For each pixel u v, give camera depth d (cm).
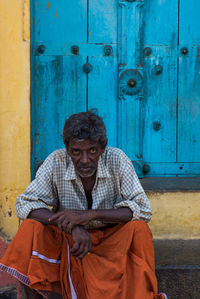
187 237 283
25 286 190
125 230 188
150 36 321
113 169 200
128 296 179
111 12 317
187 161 328
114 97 323
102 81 322
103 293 180
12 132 274
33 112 308
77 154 180
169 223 283
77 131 175
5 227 279
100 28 318
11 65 271
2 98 272
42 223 190
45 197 202
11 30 269
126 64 315
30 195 198
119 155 201
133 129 319
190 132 328
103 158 199
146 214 198
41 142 321
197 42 324
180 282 230
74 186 202
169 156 328
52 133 322
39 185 201
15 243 184
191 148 328
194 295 231
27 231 186
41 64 317
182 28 322
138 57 316
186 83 325
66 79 320
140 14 314
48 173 201
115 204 198
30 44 277
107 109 324
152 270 190
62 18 316
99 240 198
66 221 183
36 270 182
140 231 188
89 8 317
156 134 327
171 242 275
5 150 274
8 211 278
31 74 290
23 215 194
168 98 326
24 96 273
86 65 319
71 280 189
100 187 200
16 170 276
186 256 248
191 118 327
